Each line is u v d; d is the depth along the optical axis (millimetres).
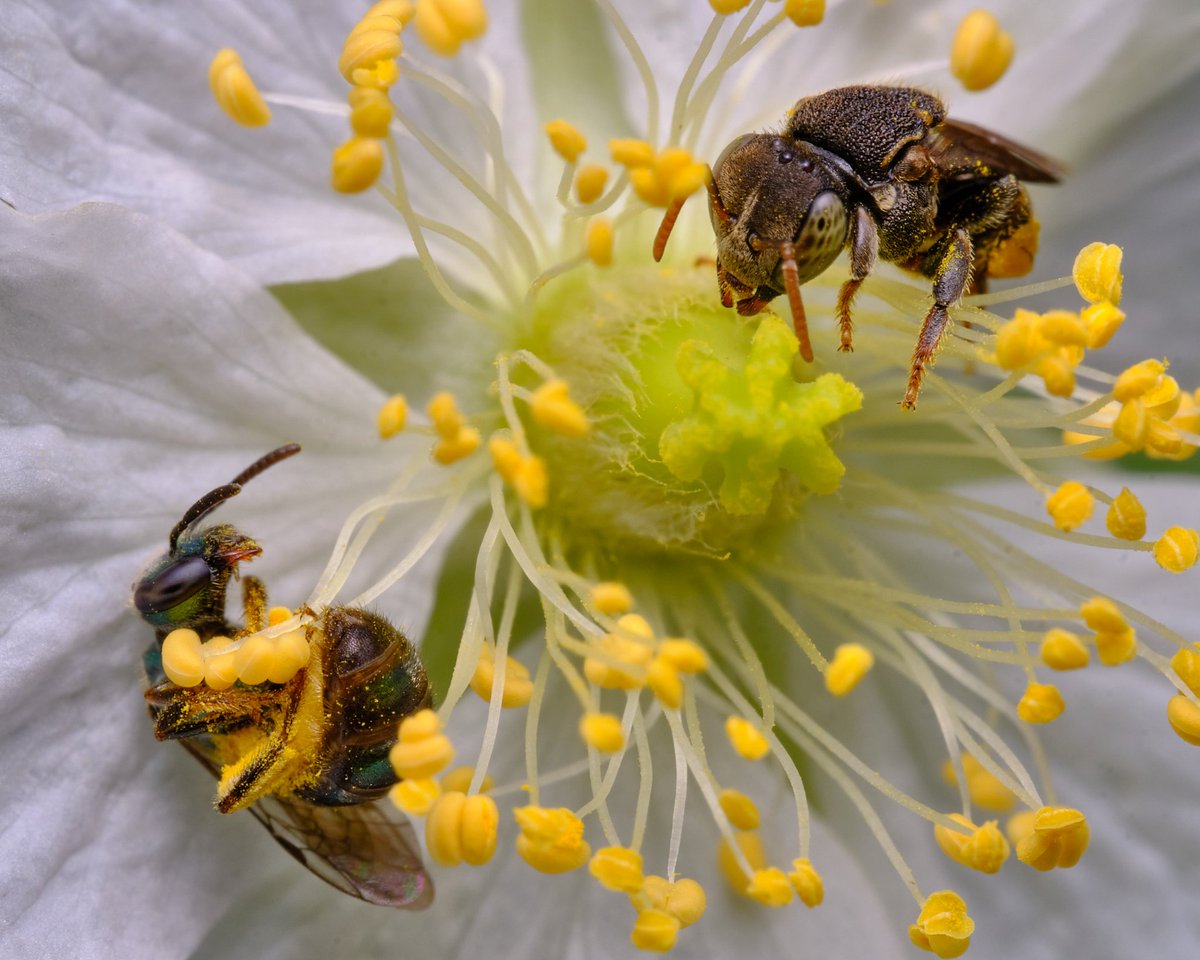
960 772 46
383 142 47
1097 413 46
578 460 47
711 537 48
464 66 48
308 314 47
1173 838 48
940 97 45
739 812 46
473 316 47
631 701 45
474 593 45
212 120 45
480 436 47
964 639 46
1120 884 48
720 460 45
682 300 47
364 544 45
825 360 48
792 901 47
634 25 48
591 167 45
